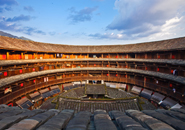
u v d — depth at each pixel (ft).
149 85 108.78
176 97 81.05
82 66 153.28
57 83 132.67
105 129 17.83
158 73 100.83
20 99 90.84
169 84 90.79
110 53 151.33
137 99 69.56
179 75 82.53
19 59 94.73
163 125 17.53
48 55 134.10
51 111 30.99
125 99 69.82
